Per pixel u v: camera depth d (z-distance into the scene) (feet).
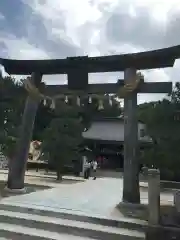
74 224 22.38
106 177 81.00
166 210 26.08
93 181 62.69
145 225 21.40
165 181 52.90
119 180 67.31
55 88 33.30
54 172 78.89
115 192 41.91
